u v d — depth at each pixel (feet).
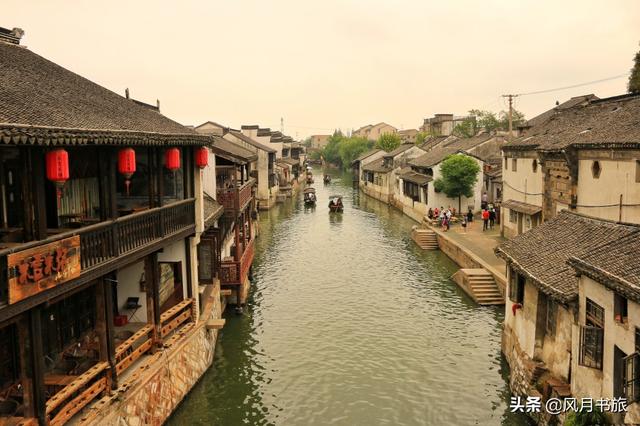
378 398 55.57
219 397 55.83
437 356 65.36
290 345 69.10
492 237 121.70
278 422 51.31
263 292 91.81
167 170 59.88
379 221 170.71
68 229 42.75
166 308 61.57
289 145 337.52
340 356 65.67
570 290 43.06
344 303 85.66
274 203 219.41
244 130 297.12
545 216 92.73
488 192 158.51
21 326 33.63
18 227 38.81
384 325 75.87
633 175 66.64
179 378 52.49
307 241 136.36
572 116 101.60
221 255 80.74
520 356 53.78
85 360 45.27
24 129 28.94
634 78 113.19
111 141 36.99
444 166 149.28
